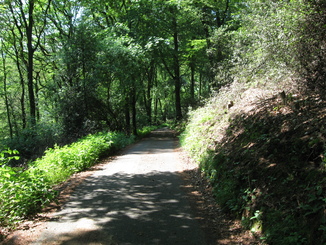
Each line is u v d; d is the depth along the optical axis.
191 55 24.38
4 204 4.98
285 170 4.36
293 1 5.91
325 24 5.28
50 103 23.92
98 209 5.36
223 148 7.34
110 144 13.55
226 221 4.66
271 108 6.52
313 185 3.66
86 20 20.91
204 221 4.70
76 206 5.60
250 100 8.59
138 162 10.70
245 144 6.24
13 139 16.97
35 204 5.45
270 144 5.23
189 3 21.44
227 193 5.35
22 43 25.27
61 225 4.61
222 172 6.30
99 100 19.78
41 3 21.84
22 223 4.79
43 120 18.81
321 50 5.43
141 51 20.22
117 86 21.27
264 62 7.63
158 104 56.97
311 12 5.52
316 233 3.10
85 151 10.12
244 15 8.97
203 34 25.25
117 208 5.39
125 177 8.12
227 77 12.74
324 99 5.29
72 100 18.09
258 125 6.37
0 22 22.02
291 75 6.68
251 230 4.00
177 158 11.49
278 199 4.03
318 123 4.61
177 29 25.05
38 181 5.95
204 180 7.21
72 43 18.28
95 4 22.48
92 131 17.44
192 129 13.74
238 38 10.12
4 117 30.30
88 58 18.42
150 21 23.98
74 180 7.96
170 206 5.47
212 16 22.52
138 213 5.09
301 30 5.65
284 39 6.12
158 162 10.61
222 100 11.79
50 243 3.95
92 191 6.67
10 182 5.33
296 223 3.45
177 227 4.45
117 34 21.77
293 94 6.32
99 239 4.03
